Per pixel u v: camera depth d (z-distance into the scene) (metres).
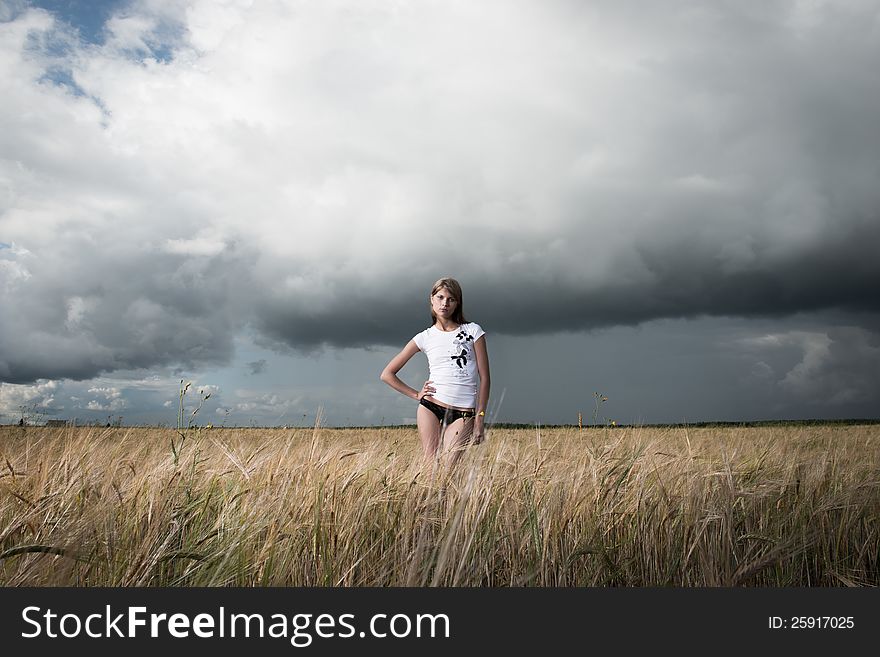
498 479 3.30
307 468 3.30
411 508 3.10
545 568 2.80
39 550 2.12
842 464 4.71
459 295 5.17
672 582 3.00
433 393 5.05
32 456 3.69
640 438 4.39
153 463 3.55
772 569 3.12
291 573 2.66
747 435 6.84
